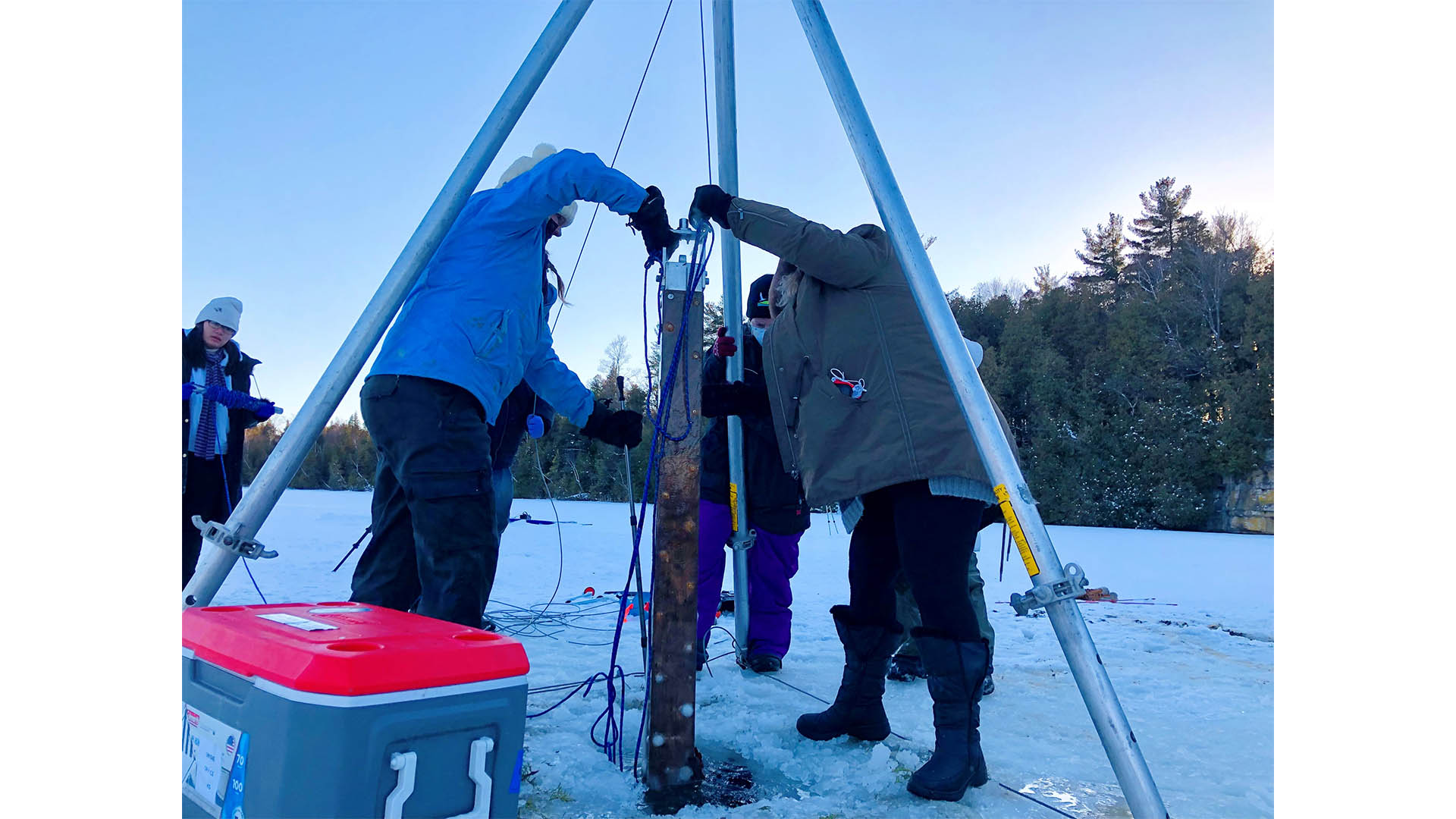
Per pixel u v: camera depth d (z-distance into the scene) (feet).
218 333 11.82
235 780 4.08
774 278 8.11
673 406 6.42
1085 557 35.04
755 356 10.70
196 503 11.63
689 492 6.35
